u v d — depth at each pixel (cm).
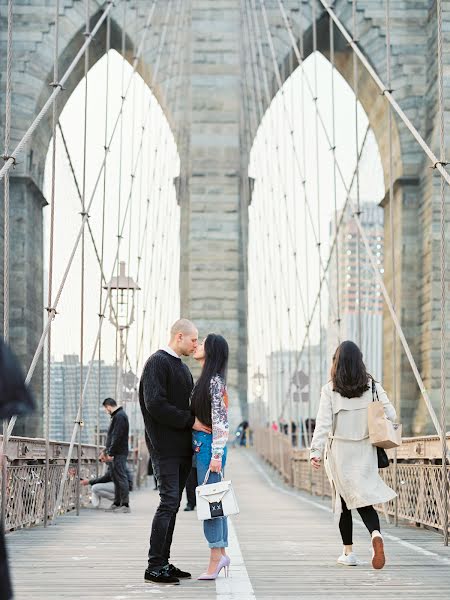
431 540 843
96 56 3262
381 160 3130
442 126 930
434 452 882
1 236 2555
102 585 556
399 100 2889
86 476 1485
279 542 818
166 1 3316
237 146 3309
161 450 569
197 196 3294
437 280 2645
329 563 663
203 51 3331
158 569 564
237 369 3244
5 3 2847
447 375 2558
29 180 2709
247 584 560
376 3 2959
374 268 1407
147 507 1374
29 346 2712
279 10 3244
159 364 567
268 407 3228
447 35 2489
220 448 563
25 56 2848
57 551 741
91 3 2961
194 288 3262
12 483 886
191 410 575
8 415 217
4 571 234
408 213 2845
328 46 3294
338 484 619
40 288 2908
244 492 1922
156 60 3262
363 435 620
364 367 630
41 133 2898
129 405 2400
